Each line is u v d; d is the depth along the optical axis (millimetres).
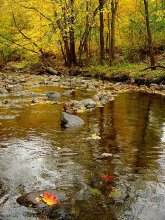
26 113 3006
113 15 6770
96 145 2092
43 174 1645
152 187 1485
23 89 4672
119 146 2076
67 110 3117
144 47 8023
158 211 1287
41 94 4137
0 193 1444
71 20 7395
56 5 6992
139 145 2098
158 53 7898
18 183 1546
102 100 3691
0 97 3902
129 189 1468
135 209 1304
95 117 2861
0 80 5871
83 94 4156
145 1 5418
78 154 1928
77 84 5223
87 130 2441
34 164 1774
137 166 1737
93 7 7508
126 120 2754
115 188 1480
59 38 7668
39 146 2068
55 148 2033
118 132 2395
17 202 1363
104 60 7148
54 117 2848
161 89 4461
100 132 2391
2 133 2355
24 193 1445
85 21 7621
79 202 1362
